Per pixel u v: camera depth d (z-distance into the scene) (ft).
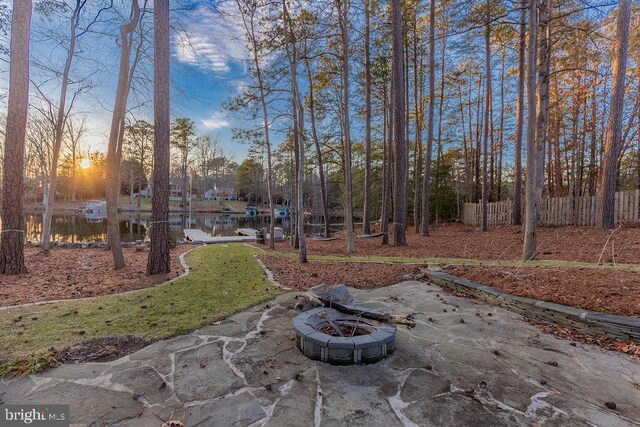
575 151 51.60
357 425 6.14
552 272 15.29
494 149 61.57
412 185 62.90
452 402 6.89
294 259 24.43
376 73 39.75
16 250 18.20
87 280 17.17
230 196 185.37
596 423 6.26
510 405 6.80
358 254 27.84
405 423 6.20
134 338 9.76
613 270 14.82
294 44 24.11
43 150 39.55
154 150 18.30
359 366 8.45
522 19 27.78
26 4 18.17
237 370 8.13
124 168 112.06
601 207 28.76
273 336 10.27
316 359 8.71
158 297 13.96
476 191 61.16
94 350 8.92
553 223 34.83
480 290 14.61
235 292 15.05
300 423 6.18
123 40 20.97
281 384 7.55
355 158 68.44
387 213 41.24
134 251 29.86
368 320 10.54
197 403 6.75
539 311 11.96
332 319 10.54
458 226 52.06
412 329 11.10
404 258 24.09
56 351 8.68
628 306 10.87
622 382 7.79
